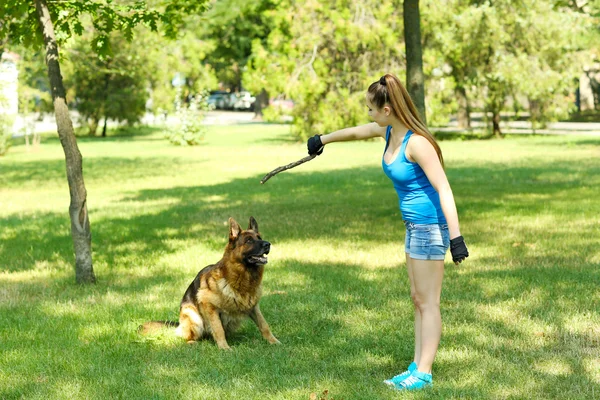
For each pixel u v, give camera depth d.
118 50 37.00
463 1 31.45
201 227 12.50
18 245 11.46
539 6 30.20
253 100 71.75
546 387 4.85
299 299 7.57
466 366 5.33
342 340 6.10
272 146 32.75
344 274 8.70
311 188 17.94
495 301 7.26
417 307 4.97
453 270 8.73
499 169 20.69
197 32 43.00
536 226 11.57
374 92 4.72
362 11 30.45
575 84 32.34
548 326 6.30
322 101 31.70
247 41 49.88
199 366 5.48
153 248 10.76
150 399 4.79
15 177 22.64
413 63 13.38
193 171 23.31
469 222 12.12
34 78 36.69
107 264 9.69
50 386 5.12
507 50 31.56
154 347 6.02
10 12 9.02
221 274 5.92
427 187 4.72
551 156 24.22
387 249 10.24
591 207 13.27
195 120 34.31
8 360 5.77
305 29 30.50
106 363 5.63
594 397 4.66
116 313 7.21
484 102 33.44
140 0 9.41
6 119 30.92
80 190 8.62
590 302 7.08
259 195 16.89
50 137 41.81
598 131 35.97
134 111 41.91
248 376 5.23
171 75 41.22
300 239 11.12
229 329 6.22
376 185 18.16
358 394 4.76
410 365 5.09
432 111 31.38
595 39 33.75
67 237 12.03
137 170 23.86
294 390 4.87
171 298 7.79
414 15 13.33
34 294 8.26
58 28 9.31
